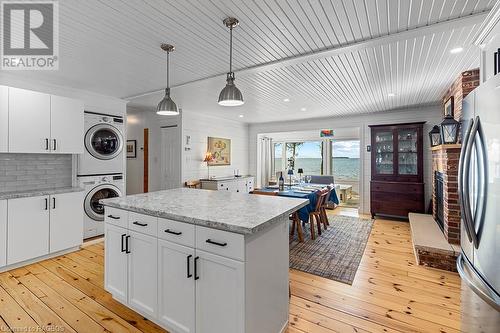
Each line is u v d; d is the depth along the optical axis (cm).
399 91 402
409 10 183
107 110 414
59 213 320
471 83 310
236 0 173
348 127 616
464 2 173
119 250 207
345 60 276
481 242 131
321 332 186
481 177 131
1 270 276
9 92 284
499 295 115
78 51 253
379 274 279
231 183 621
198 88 379
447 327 191
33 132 304
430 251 295
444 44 237
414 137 514
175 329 171
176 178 556
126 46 242
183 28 210
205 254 155
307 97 436
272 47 244
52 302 222
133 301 197
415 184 501
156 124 592
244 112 573
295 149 870
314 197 408
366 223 500
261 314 158
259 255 155
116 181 411
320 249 356
